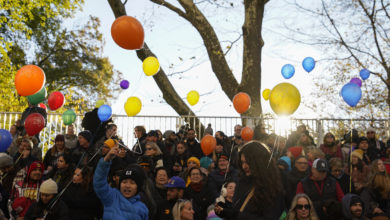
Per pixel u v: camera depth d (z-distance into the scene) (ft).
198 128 35.24
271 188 8.75
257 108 44.65
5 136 17.76
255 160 8.98
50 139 33.24
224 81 46.50
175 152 28.07
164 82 45.73
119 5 42.55
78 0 62.03
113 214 11.53
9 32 72.18
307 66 26.73
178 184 16.51
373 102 54.03
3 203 17.74
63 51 89.10
